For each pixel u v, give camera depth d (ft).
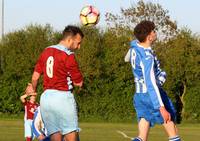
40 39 303.48
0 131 183.42
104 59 294.66
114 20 389.80
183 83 296.51
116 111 295.28
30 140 110.32
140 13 397.39
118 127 232.53
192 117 296.71
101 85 294.87
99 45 295.28
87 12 79.56
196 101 295.28
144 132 61.72
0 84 298.76
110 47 295.07
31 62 298.15
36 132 72.18
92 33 299.99
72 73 58.70
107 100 294.87
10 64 297.74
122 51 292.40
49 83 58.65
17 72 296.92
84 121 292.40
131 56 61.77
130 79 294.05
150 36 60.95
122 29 313.32
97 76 293.43
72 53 59.06
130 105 293.64
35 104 110.32
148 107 60.85
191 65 294.05
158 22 399.03
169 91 294.66
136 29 61.36
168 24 398.42
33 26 309.42
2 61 300.61
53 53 58.95
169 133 60.80
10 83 298.56
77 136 59.41
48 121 58.90
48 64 58.85
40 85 261.03
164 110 57.82
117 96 294.87
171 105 61.82
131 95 293.23
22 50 301.02
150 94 58.49
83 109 295.07
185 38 299.38
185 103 296.71
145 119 61.62
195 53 296.30
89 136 168.04
